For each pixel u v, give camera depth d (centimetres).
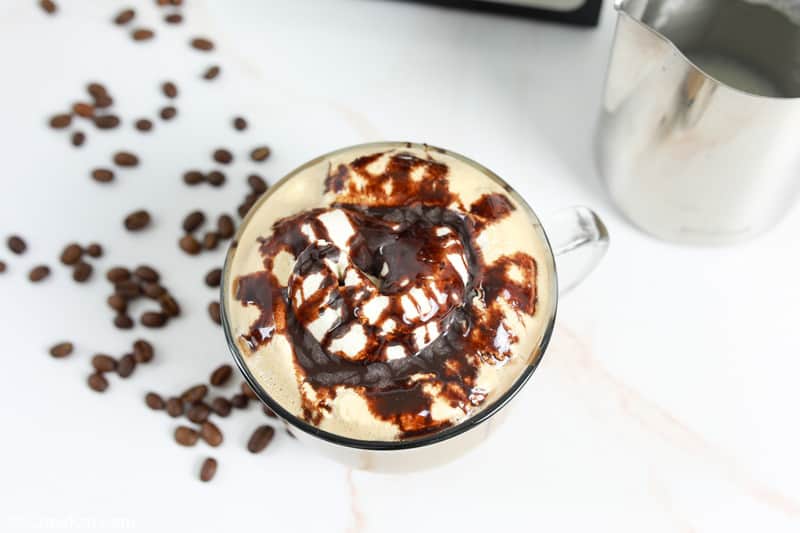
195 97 49
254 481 41
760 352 43
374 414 34
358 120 48
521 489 41
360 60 49
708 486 41
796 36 44
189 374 43
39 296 45
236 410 43
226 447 42
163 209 46
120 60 50
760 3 43
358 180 37
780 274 44
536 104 48
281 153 47
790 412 42
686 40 45
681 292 44
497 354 34
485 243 36
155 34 50
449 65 49
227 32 50
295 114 48
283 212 37
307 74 49
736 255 45
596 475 41
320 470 42
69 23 50
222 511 41
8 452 42
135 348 43
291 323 35
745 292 44
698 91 38
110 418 42
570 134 47
